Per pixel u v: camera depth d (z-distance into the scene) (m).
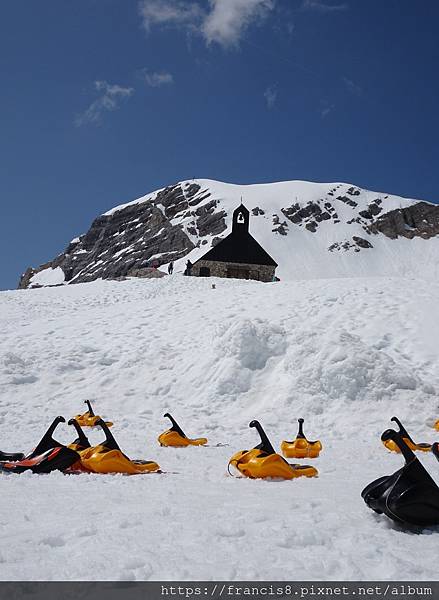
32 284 193.75
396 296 19.59
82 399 14.76
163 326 20.22
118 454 5.82
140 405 14.16
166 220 174.75
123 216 195.62
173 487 5.02
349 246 154.88
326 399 12.53
